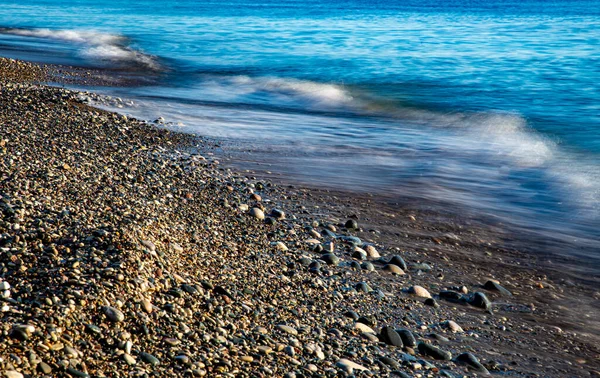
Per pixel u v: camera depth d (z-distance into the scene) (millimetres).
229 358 5250
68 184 8648
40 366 4344
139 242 6551
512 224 10680
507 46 40188
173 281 6203
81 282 5449
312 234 9203
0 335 4508
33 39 39906
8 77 22625
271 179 12273
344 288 7395
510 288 8266
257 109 20719
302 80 26797
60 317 4914
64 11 66688
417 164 14336
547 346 6750
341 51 36781
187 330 5457
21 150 10305
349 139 16750
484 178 13367
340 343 6047
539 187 12797
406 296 7555
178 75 27984
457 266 8836
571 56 35375
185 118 17750
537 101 23250
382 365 5723
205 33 46562
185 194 9992
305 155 14523
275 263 7773
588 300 8102
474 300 7613
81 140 12414
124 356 4820
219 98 22438
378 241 9461
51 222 6762
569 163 14773
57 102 15664
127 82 24906
